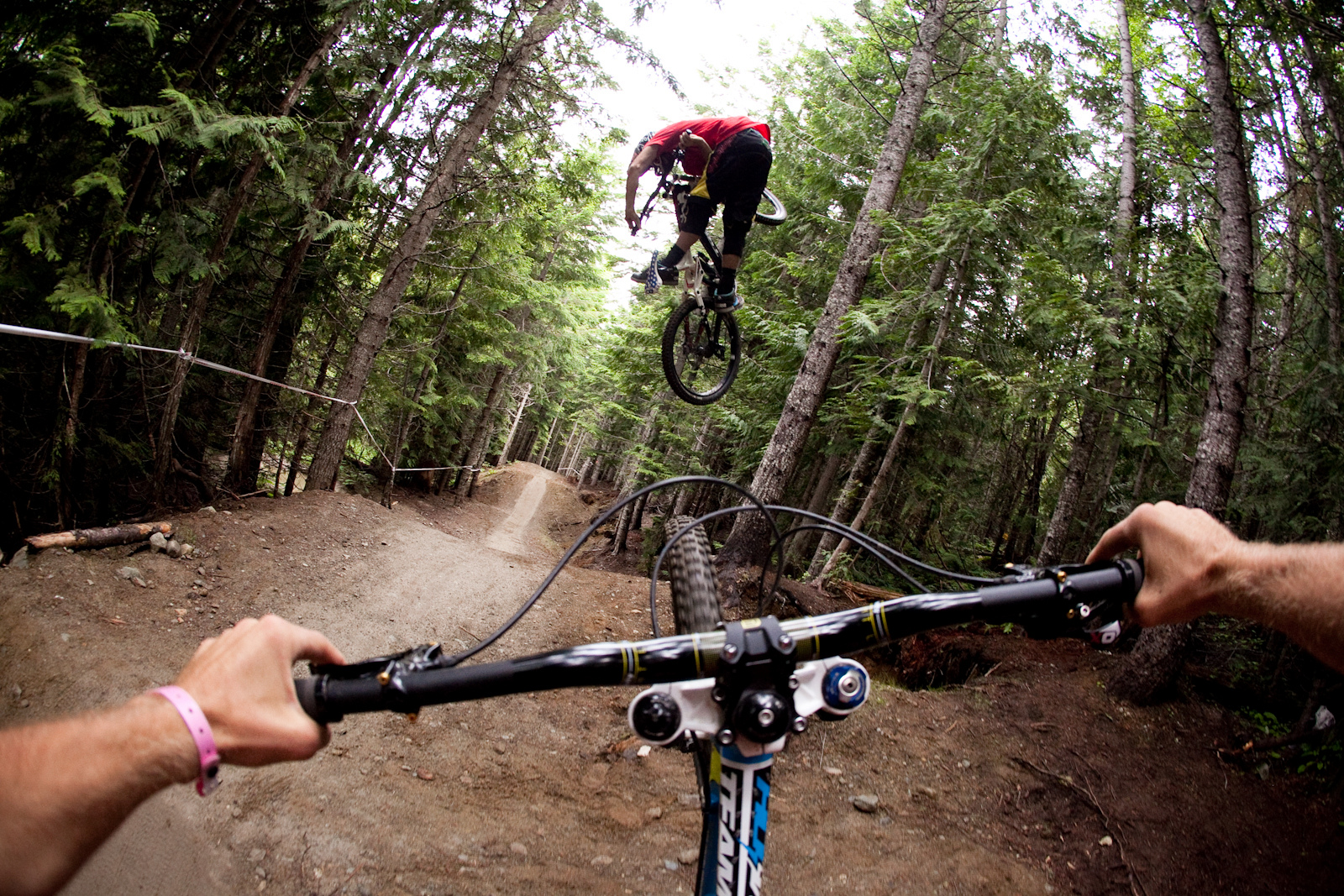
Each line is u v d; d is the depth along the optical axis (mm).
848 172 13273
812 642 1109
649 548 17781
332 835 3820
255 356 9570
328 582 7504
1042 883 4824
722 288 4910
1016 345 11375
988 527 19484
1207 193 9000
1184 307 7938
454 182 11312
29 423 6777
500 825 4422
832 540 11227
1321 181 8344
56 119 5598
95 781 583
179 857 3242
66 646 4836
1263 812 5609
